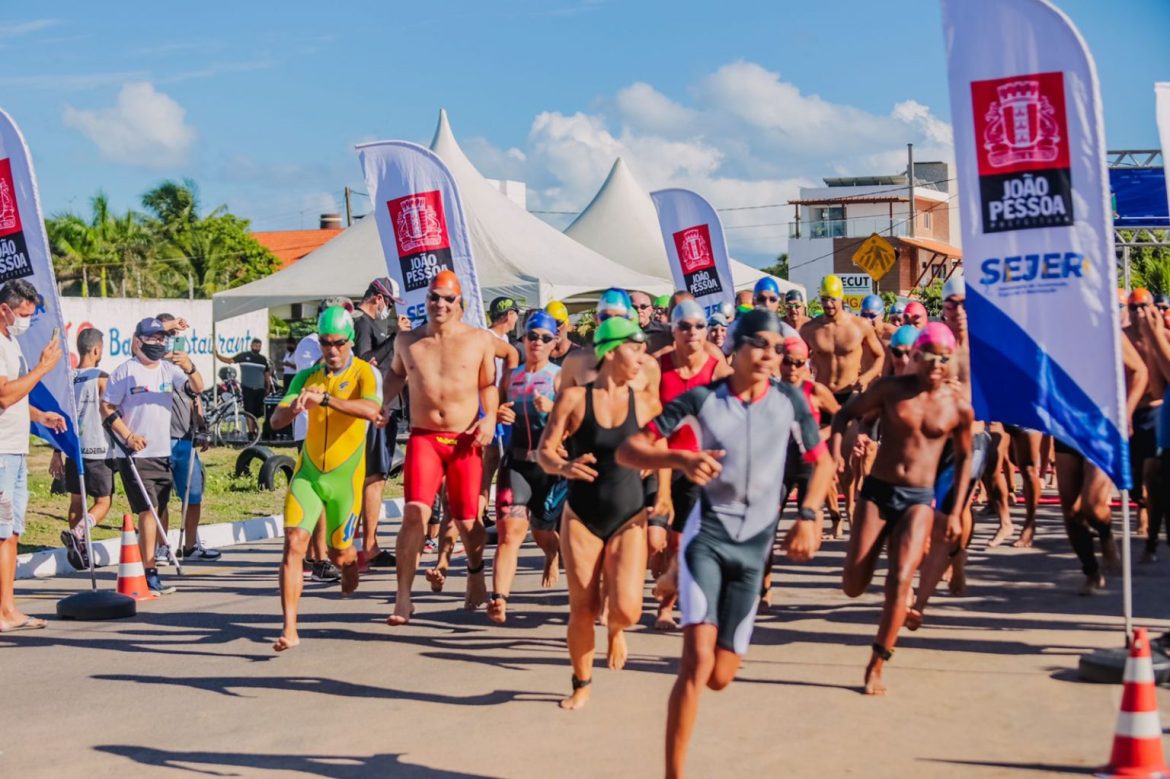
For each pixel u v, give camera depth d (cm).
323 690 734
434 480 916
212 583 1148
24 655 848
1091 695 682
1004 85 741
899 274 6103
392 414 1041
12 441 902
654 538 671
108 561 1318
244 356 2852
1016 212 744
